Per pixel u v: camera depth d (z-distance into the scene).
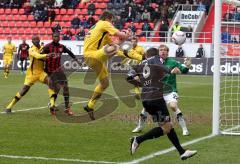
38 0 56.09
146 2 52.56
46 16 53.97
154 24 50.78
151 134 11.50
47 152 12.33
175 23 50.62
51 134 14.93
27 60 46.09
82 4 54.62
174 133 11.44
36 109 20.78
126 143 13.71
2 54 48.09
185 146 13.35
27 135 14.67
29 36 53.53
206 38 47.41
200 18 50.91
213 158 11.88
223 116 19.83
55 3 55.12
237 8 23.98
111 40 16.66
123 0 53.78
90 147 13.07
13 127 16.06
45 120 17.72
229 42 19.50
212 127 15.85
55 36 18.48
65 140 14.01
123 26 50.09
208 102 24.47
